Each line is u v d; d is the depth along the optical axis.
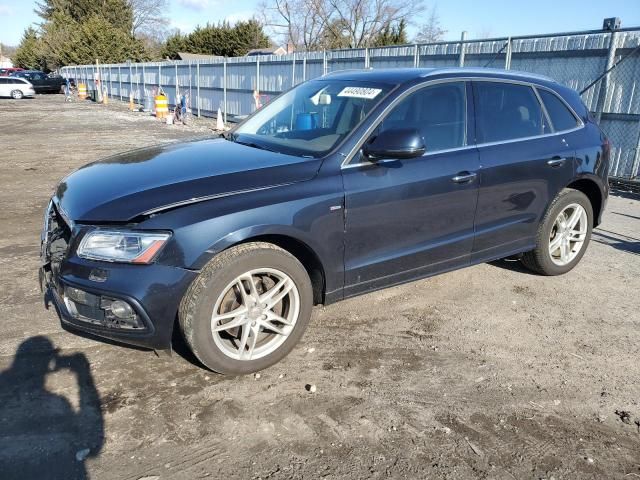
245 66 20.61
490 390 3.26
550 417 3.02
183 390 3.17
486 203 4.23
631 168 9.35
